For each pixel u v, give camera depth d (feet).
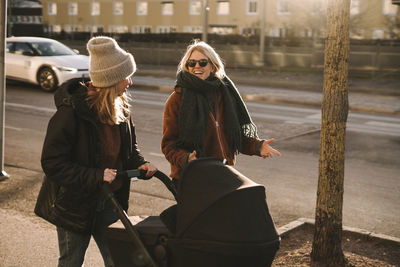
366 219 18.95
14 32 208.13
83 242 9.71
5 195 19.86
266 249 7.41
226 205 7.34
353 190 22.84
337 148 13.05
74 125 9.07
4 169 23.91
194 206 7.44
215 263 7.39
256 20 168.35
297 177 24.81
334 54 12.64
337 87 12.77
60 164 8.89
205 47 11.64
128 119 10.03
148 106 46.37
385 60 96.53
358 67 98.37
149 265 7.95
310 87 72.33
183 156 11.07
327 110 13.03
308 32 133.90
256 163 27.53
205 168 7.77
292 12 135.23
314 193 22.15
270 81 79.92
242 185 7.62
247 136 12.34
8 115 39.04
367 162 28.45
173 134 11.49
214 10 176.04
